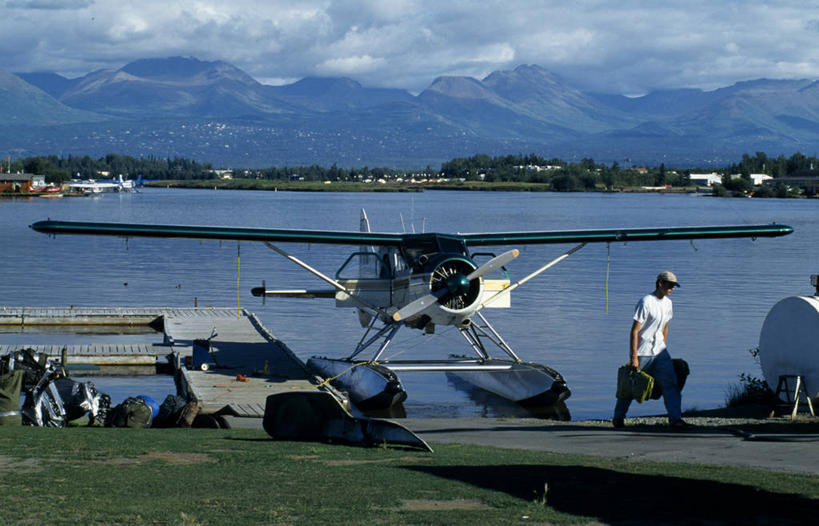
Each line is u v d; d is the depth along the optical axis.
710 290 34.97
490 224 77.81
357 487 6.63
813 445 8.59
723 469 7.32
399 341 24.75
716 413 12.81
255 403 15.44
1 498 6.20
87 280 39.16
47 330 27.23
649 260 48.31
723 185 195.62
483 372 18.94
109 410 13.09
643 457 8.22
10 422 11.89
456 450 8.93
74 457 8.00
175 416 13.12
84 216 88.50
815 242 63.06
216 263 46.38
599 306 30.39
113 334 26.78
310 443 9.48
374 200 155.75
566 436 10.12
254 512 5.85
